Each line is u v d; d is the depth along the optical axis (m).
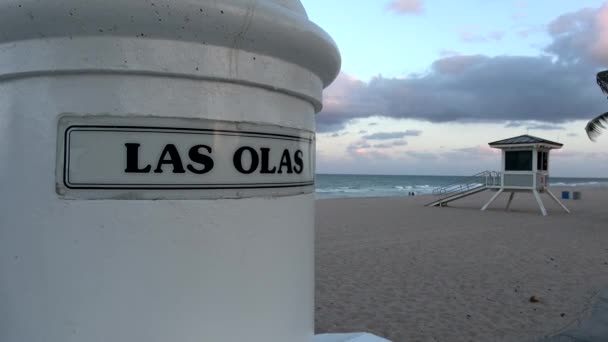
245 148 1.23
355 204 29.92
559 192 52.62
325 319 6.38
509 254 11.16
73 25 1.09
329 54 1.47
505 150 23.50
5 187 1.19
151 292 1.14
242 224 1.23
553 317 6.34
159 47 1.12
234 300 1.23
